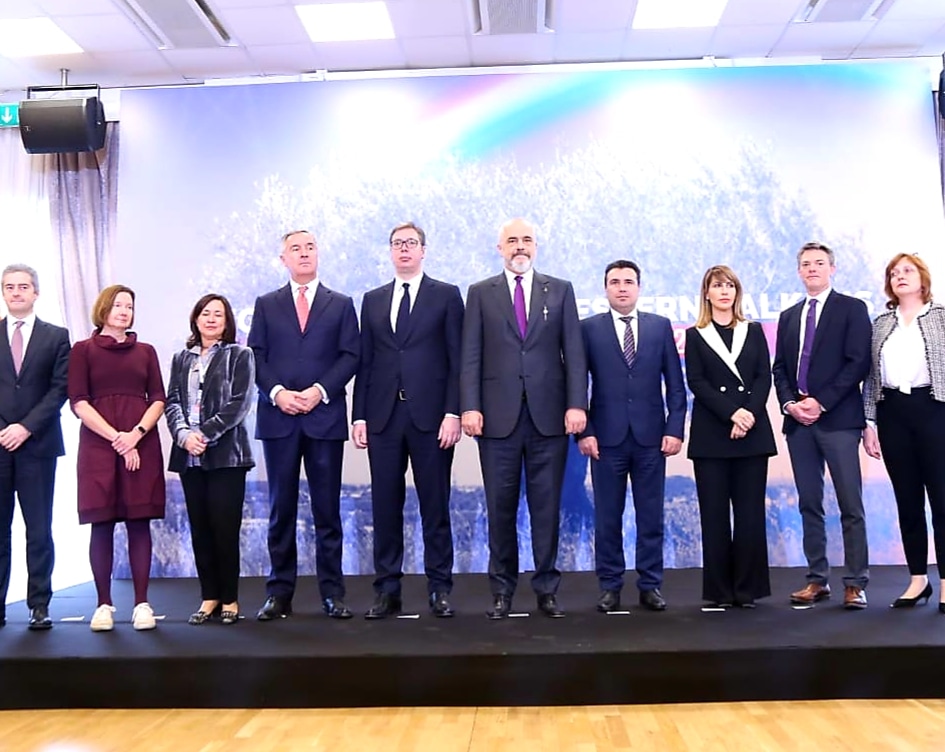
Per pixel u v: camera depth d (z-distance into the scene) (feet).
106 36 16.61
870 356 12.09
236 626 11.42
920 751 7.98
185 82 18.80
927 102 16.80
